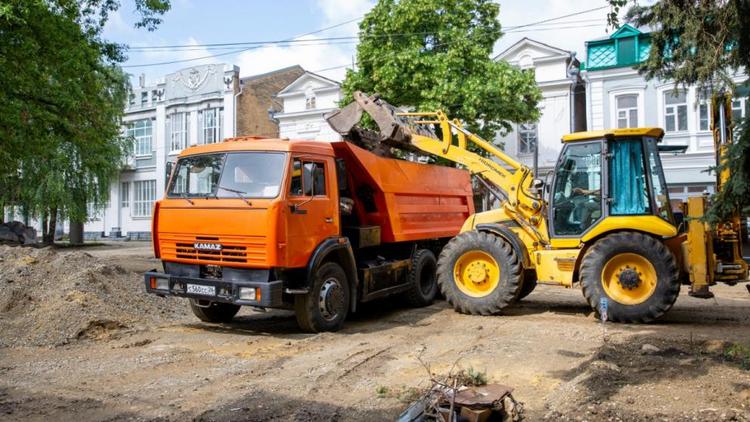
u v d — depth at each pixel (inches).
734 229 335.0
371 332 323.6
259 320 363.6
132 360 260.8
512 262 360.2
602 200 343.9
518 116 730.2
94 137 629.3
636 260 329.4
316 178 321.1
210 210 305.3
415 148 429.7
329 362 254.8
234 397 207.6
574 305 415.5
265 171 302.4
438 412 173.3
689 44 233.1
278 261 289.3
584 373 226.5
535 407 193.8
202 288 303.6
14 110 538.3
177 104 1417.3
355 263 344.8
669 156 868.0
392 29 732.0
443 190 458.3
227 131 1338.6
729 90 251.9
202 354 272.1
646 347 261.9
